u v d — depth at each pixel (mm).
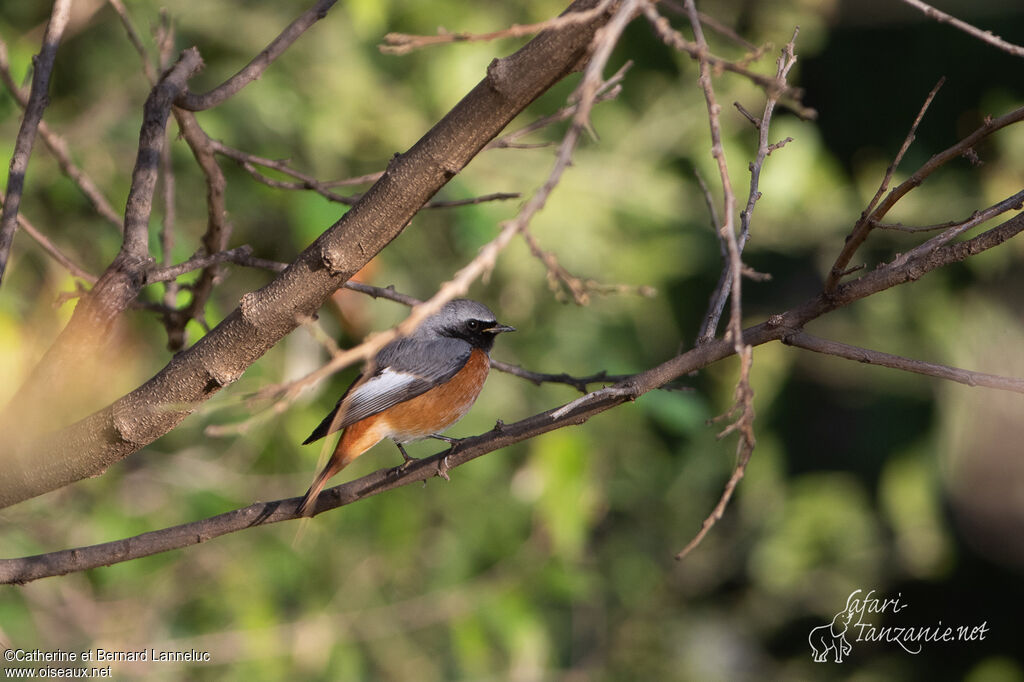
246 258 5211
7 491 4527
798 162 14641
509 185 12922
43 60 5059
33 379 4500
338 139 12086
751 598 16953
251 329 4223
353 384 7566
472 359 8039
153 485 10633
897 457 15992
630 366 13828
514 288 13320
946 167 15789
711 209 5781
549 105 13531
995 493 15773
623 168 14000
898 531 16484
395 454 12094
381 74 12914
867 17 15484
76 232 10094
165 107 5004
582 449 10602
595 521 13945
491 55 12805
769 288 16938
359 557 11547
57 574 4758
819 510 16422
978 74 15828
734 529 16797
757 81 3268
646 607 15758
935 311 15773
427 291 12477
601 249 13898
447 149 3883
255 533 10922
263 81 11602
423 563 11820
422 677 12094
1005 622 16938
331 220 8859
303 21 5461
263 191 9680
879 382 16047
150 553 4867
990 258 15133
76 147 9891
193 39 11797
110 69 11180
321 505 5141
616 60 14531
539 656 11781
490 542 11719
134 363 9414
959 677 17016
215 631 10711
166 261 6949
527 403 13117
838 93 17203
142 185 4848
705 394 16406
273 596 10906
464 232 9969
